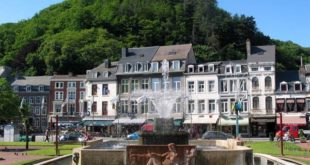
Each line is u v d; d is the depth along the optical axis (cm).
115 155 1678
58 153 2970
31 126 8306
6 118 4688
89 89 7738
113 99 7400
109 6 12550
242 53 10312
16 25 13625
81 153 1691
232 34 10719
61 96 8631
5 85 5644
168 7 12012
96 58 10625
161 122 2088
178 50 7394
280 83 6612
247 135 6594
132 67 7456
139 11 11806
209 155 1662
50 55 10738
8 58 11625
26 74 11056
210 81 6925
